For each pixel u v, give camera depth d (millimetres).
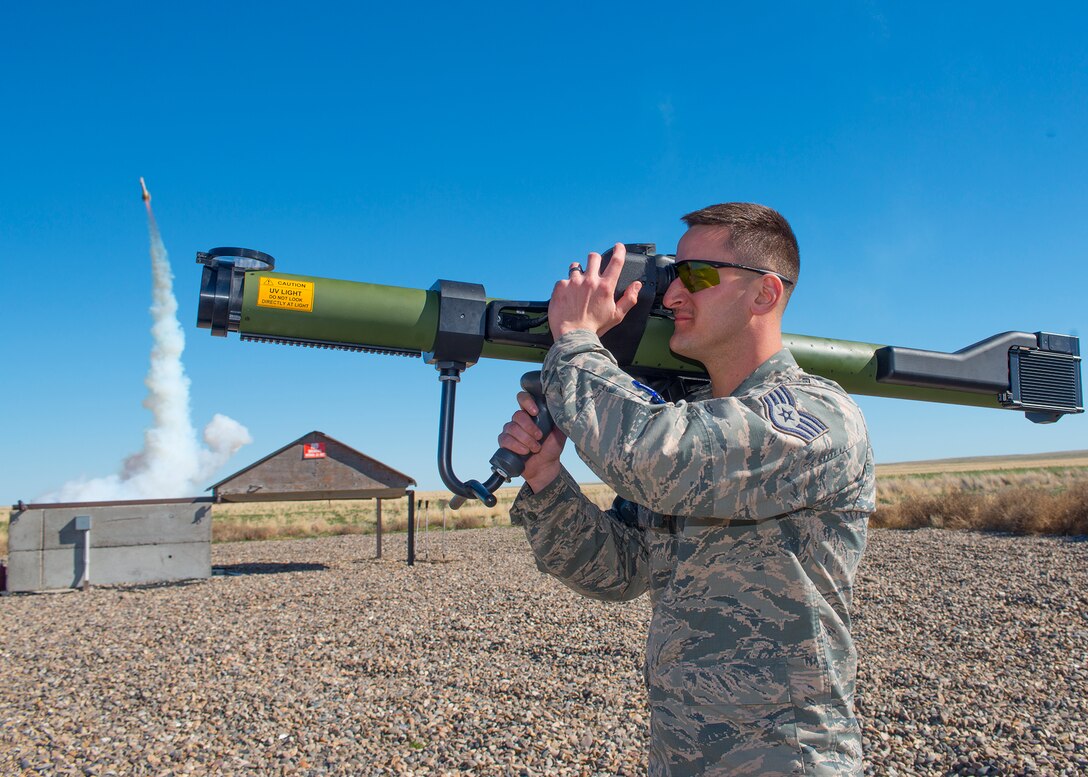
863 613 8703
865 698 5547
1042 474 43969
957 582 10375
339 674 6898
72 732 5461
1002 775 4141
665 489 1276
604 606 9609
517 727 5219
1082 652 6586
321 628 9094
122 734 5391
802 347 2004
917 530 18609
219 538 28641
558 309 1552
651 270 1690
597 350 1452
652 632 1456
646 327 1779
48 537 13438
